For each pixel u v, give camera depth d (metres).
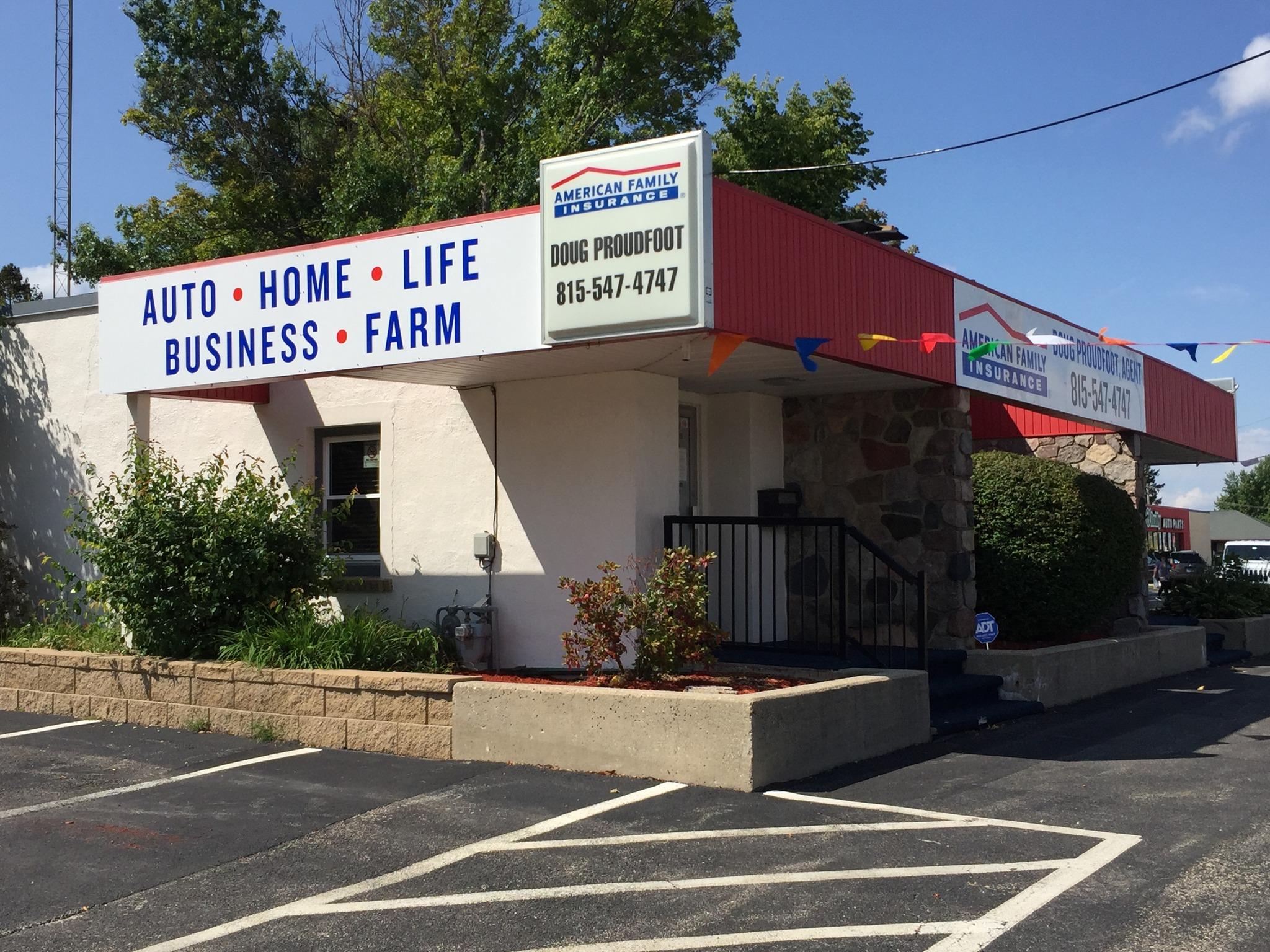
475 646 10.43
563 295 8.30
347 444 12.19
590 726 7.84
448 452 11.17
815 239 9.28
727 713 7.38
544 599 10.51
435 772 7.95
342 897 5.57
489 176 27.06
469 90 29.94
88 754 8.75
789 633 12.17
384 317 9.22
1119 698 12.20
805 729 7.82
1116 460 15.83
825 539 12.09
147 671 9.85
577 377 10.40
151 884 5.81
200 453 12.77
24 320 14.00
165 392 11.06
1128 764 8.49
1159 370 16.72
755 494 11.93
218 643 9.90
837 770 8.07
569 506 10.41
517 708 8.12
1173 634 14.58
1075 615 12.17
